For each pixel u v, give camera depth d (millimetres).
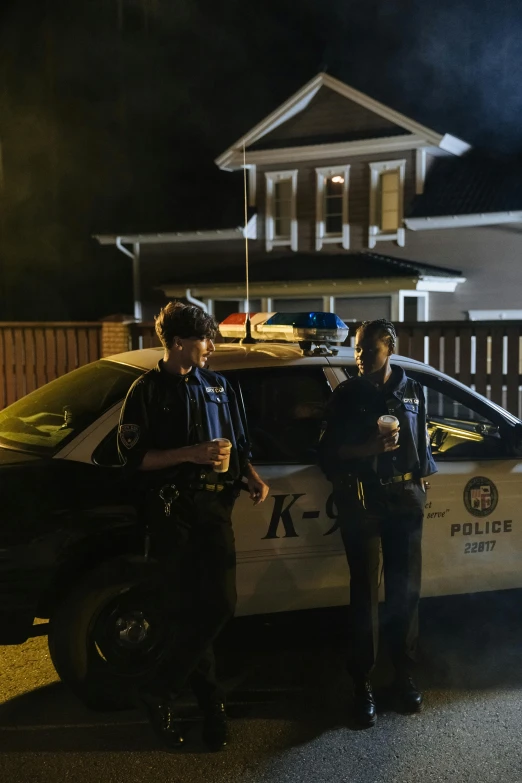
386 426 2965
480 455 3867
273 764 2836
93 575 2990
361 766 2820
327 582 3541
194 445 2746
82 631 3004
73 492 3068
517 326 7555
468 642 3924
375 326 3162
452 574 3752
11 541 2947
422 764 2834
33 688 3451
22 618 2990
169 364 2854
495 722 3137
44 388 3998
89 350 8641
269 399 3609
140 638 3115
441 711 3227
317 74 15141
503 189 14102
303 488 3469
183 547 2777
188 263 16719
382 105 14727
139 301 17094
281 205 16250
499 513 3820
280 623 4203
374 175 15234
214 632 2812
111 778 2750
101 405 3363
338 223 15820
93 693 3068
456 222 14055
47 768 2811
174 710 3146
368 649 3119
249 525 3363
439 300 14805
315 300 15500
